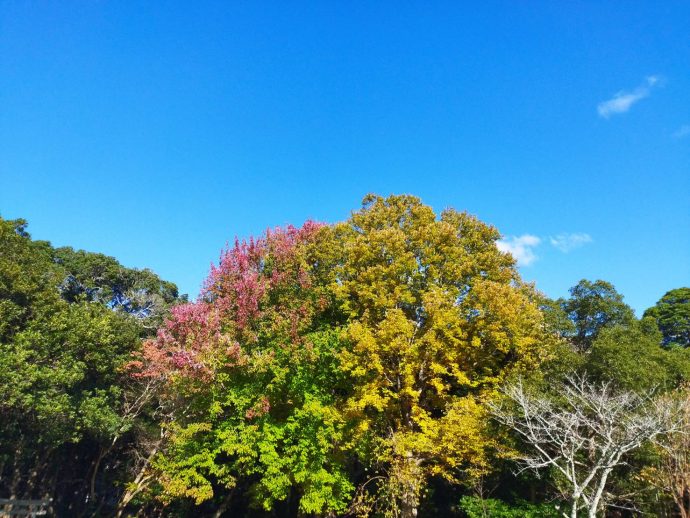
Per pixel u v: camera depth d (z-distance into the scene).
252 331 16.31
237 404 15.20
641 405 12.16
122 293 30.50
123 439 23.61
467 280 18.11
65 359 16.72
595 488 11.59
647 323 25.39
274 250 18.53
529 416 12.49
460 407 15.21
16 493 19.91
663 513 12.24
